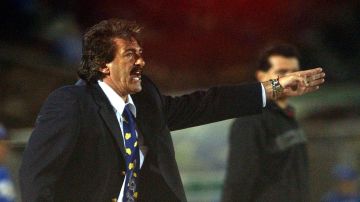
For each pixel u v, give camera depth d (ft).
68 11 128.16
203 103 36.58
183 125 36.78
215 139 79.36
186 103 36.58
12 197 61.00
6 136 61.67
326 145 80.64
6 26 121.70
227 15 138.00
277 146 46.98
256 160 46.44
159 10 134.21
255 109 37.01
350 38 135.95
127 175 32.63
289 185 46.73
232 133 47.65
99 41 33.24
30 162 30.96
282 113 47.62
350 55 135.33
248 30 137.69
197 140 79.51
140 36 33.99
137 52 33.47
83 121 31.94
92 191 31.91
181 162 79.30
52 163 30.94
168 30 135.13
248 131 46.78
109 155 32.19
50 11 126.52
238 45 136.67
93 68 33.37
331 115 108.47
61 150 31.09
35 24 123.65
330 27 137.59
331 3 138.72
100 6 130.31
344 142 80.74
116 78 33.22
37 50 120.47
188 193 78.28
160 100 35.06
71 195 31.86
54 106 31.96
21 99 109.29
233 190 46.80
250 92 36.94
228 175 47.34
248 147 46.57
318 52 135.54
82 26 129.29
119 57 33.14
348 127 92.38
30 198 30.55
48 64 115.14
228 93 36.88
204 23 136.05
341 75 132.05
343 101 111.34
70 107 31.83
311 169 79.87
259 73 50.96
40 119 31.91
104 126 32.40
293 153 47.29
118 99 33.22
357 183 78.13
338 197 78.02
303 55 135.64
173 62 134.21
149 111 34.27
